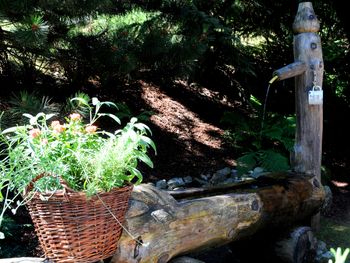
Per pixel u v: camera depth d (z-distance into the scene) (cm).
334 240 418
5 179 224
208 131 631
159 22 474
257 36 740
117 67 446
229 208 312
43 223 224
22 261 237
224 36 539
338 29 703
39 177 221
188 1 498
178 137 595
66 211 219
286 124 608
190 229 287
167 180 507
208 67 615
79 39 442
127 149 232
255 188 356
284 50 706
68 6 395
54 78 517
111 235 234
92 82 553
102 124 536
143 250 260
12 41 412
